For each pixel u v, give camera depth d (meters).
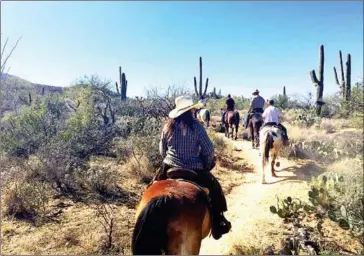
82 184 8.33
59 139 10.64
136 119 14.19
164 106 16.11
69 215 6.82
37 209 6.98
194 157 4.41
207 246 6.09
